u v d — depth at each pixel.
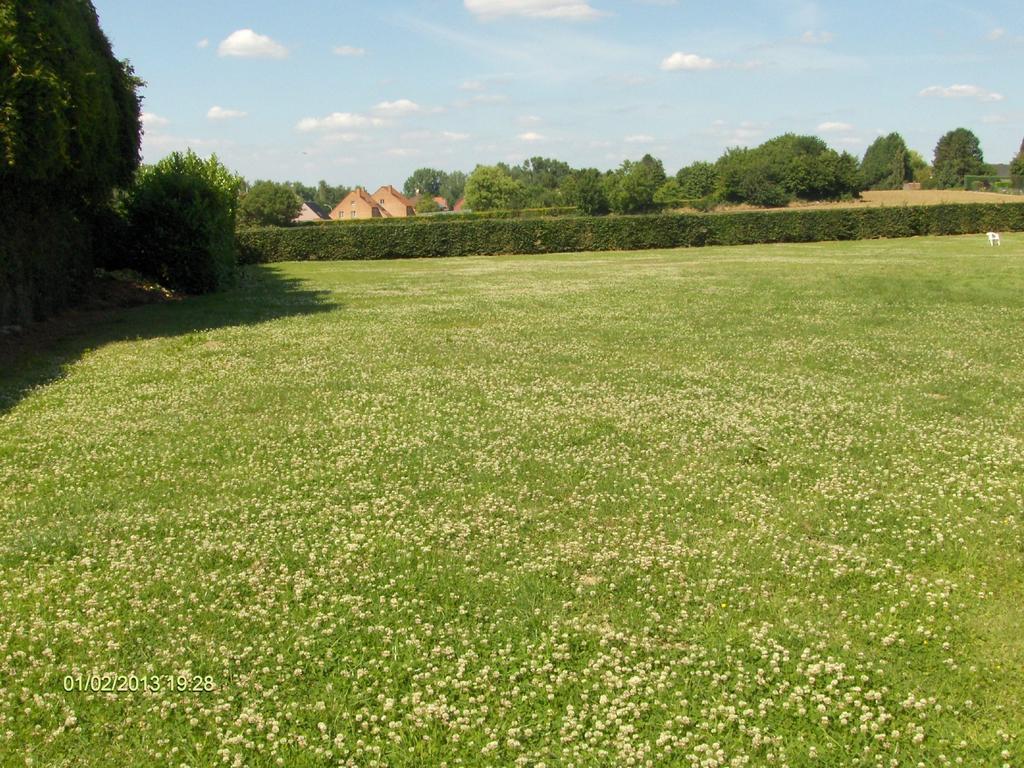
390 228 46.06
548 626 5.18
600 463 8.26
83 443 9.12
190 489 7.66
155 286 25.55
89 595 5.63
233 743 4.12
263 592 5.62
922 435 9.11
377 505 7.17
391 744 4.13
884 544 6.37
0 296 16.75
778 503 7.19
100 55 21.23
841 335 15.88
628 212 90.19
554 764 3.99
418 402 10.86
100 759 4.02
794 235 48.34
